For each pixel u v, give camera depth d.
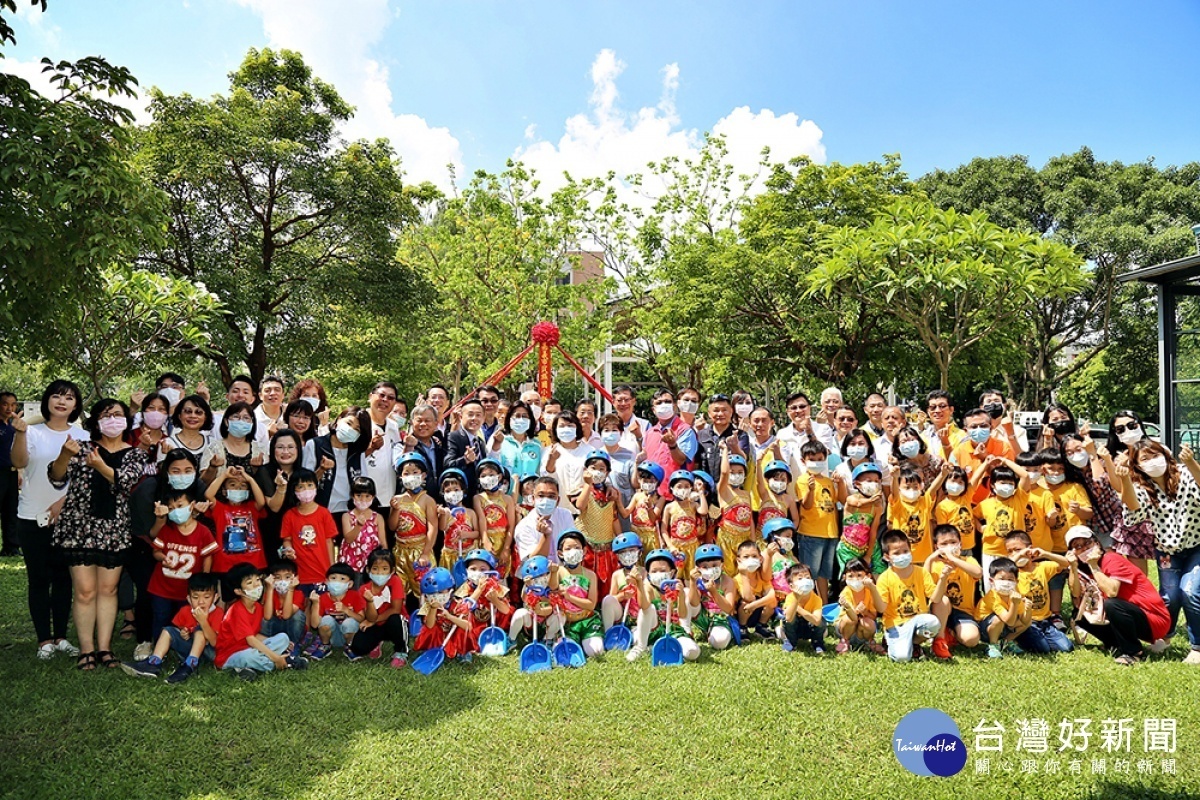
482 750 3.97
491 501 6.25
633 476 6.39
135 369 14.09
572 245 24.08
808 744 4.04
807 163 18.95
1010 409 6.75
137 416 6.29
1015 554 5.62
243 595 5.16
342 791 3.58
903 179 19.67
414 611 5.71
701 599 5.80
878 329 18.08
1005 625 5.43
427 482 6.17
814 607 5.55
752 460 6.47
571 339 21.52
